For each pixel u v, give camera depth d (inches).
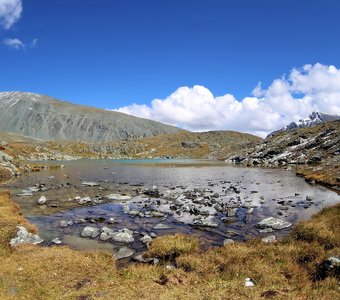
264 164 4968.0
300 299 505.7
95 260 741.9
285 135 6397.6
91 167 5007.4
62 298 538.0
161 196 1943.9
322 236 790.5
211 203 1664.6
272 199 1777.8
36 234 1047.6
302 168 3718.0
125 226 1208.2
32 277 617.0
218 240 1007.0
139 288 577.3
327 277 574.9
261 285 575.5
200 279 620.7
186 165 5497.1
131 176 3314.5
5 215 1120.2
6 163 3513.8
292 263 666.8
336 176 2471.7
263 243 839.7
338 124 5152.6
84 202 1707.7
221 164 5728.3
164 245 816.3
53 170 4222.4
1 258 721.6
